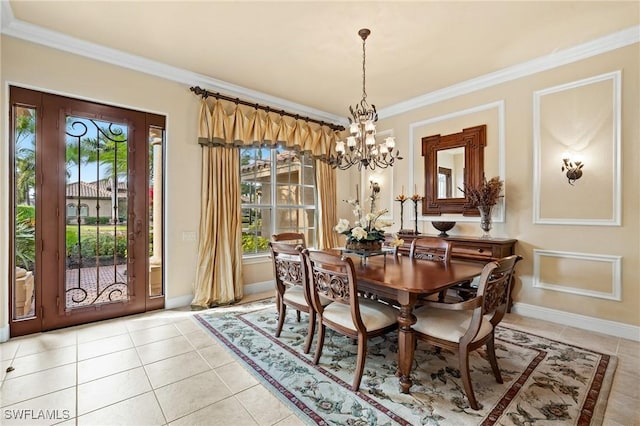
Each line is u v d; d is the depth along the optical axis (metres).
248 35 2.79
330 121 5.09
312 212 4.97
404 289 1.83
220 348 2.49
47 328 2.80
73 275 2.95
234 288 3.79
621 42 2.76
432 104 4.20
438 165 4.13
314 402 1.80
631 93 2.73
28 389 1.91
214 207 3.69
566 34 2.76
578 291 3.00
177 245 3.52
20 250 2.73
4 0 2.30
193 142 3.64
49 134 2.82
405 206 4.55
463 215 3.88
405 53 3.09
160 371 2.13
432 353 2.44
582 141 2.98
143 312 3.33
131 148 3.25
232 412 1.71
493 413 1.70
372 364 2.26
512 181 3.45
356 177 5.31
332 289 2.08
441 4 2.36
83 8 2.40
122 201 3.21
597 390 1.92
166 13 2.47
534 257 3.29
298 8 2.41
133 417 1.67
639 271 2.70
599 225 2.89
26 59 2.69
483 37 2.81
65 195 2.91
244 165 4.21
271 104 4.32
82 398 1.82
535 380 2.03
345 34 2.76
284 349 2.48
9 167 2.63
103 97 3.06
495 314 1.99
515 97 3.44
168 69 3.41
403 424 1.62
